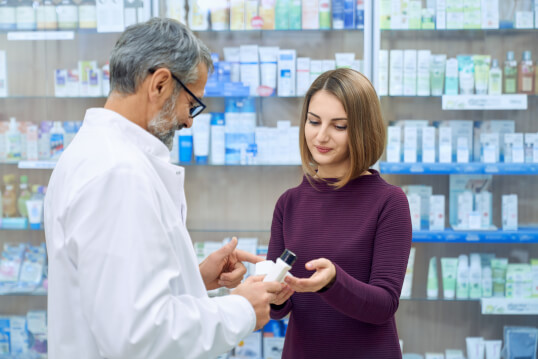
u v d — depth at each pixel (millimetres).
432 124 2744
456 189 2678
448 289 2633
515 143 2592
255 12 2680
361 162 1245
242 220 2902
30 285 2805
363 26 2637
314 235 1296
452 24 2586
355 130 1229
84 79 2727
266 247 2787
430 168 2508
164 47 989
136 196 876
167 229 955
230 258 1337
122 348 821
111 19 2666
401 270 1199
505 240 2498
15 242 2924
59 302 930
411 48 2721
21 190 2830
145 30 1007
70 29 2725
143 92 1003
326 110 1235
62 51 2873
